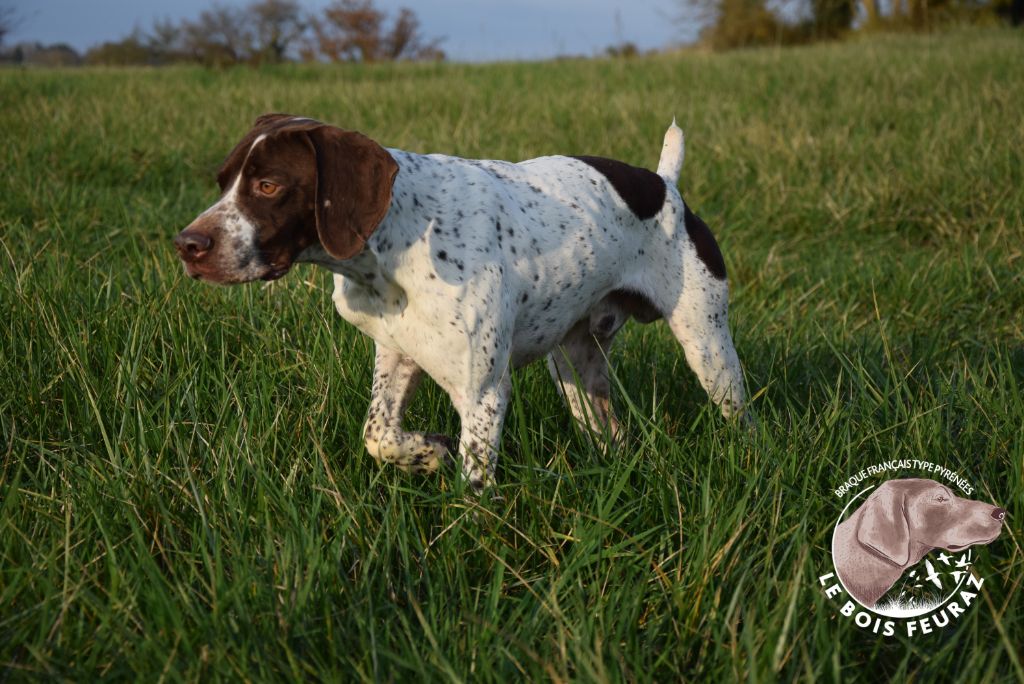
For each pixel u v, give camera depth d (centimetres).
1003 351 416
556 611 213
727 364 355
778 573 229
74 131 879
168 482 263
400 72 1709
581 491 272
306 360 347
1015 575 242
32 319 356
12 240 523
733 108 990
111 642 207
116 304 374
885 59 1357
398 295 283
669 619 226
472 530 255
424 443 297
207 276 257
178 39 2822
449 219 283
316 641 213
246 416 296
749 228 672
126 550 233
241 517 243
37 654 196
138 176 776
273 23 2723
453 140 856
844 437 291
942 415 316
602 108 1027
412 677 208
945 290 519
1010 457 280
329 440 301
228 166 265
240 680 196
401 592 241
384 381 302
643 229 342
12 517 249
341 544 234
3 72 1659
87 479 261
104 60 3127
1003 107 893
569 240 314
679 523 250
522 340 315
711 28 2991
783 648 205
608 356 374
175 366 348
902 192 690
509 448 322
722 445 287
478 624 219
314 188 263
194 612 211
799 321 477
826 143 811
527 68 1625
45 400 318
